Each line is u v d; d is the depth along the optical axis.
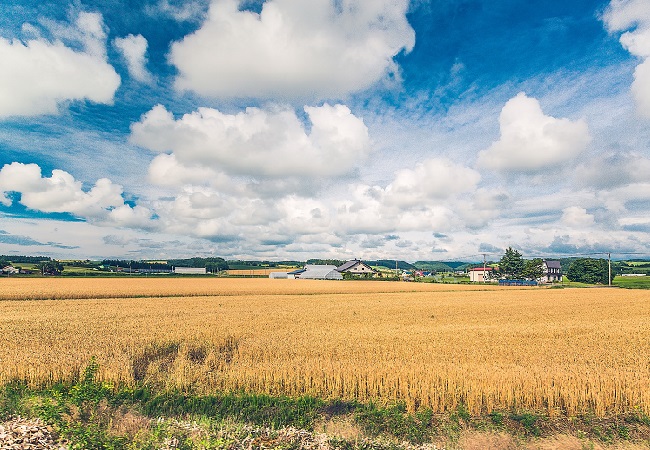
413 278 140.38
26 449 8.12
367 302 47.28
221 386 12.85
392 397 11.73
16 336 20.62
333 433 10.17
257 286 84.50
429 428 10.35
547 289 86.38
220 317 30.36
